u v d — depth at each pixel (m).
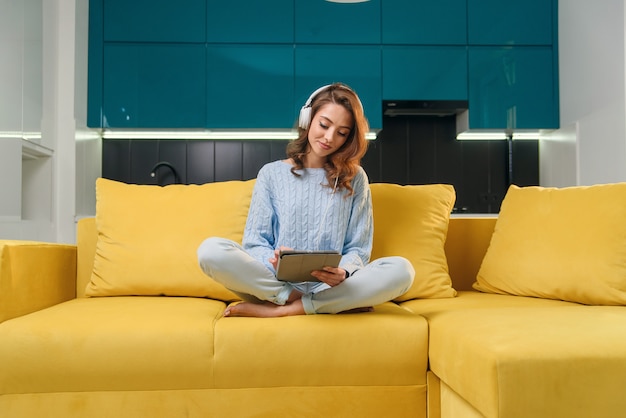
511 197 2.21
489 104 4.09
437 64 4.08
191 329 1.52
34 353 1.48
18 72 3.07
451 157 4.39
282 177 1.86
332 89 1.84
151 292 2.03
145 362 1.50
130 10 3.98
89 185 4.01
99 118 3.95
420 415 1.57
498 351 1.20
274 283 1.65
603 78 3.52
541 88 4.12
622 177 3.32
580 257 1.85
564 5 4.04
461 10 4.09
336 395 1.55
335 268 1.57
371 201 2.06
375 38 4.06
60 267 2.03
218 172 4.31
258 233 1.82
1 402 1.50
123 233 2.07
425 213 2.15
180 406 1.52
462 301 1.91
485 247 2.33
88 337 1.49
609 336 1.29
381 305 1.84
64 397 1.50
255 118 4.01
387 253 2.08
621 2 3.31
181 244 2.04
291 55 4.04
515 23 4.11
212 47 4.01
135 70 3.97
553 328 1.35
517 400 1.17
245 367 1.51
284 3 4.04
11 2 2.98
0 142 2.85
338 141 1.82
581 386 1.19
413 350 1.56
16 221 3.04
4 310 1.65
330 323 1.55
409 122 4.39
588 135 3.71
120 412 1.51
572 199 1.97
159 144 4.30
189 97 3.99
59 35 3.72
